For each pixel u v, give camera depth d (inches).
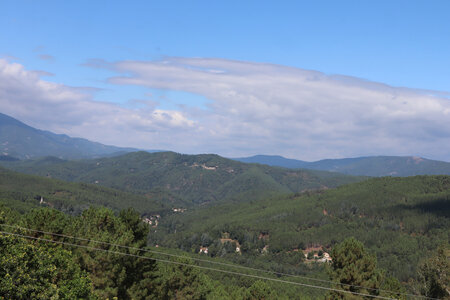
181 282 2017.7
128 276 1489.9
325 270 1517.0
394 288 1560.0
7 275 869.8
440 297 1482.5
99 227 1505.9
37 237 1331.2
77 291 1034.7
